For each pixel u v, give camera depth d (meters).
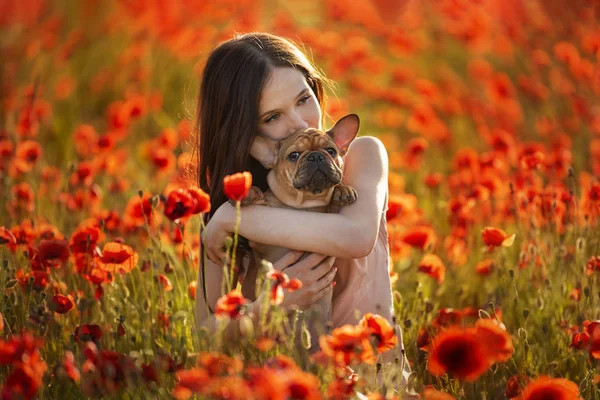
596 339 4.51
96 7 16.59
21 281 5.55
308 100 5.36
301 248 4.89
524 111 13.20
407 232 6.54
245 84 5.20
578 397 4.39
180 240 6.71
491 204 8.47
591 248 7.12
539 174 9.67
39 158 9.06
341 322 5.30
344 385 4.07
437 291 6.93
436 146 12.11
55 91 13.72
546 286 6.38
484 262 6.94
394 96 12.57
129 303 5.98
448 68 15.28
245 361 4.90
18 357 3.83
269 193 5.36
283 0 19.06
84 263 5.78
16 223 7.77
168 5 15.73
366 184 5.22
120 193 8.66
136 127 12.76
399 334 5.38
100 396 4.22
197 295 5.43
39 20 16.84
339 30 17.36
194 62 14.92
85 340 4.80
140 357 5.00
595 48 12.43
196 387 3.65
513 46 14.83
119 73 14.80
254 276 5.41
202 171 5.61
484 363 3.89
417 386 5.13
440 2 16.70
